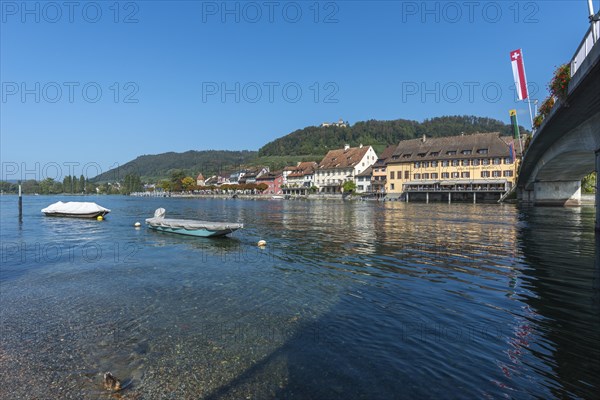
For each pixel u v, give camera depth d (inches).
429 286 409.4
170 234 944.9
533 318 305.4
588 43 620.7
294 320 313.6
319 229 1027.9
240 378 221.0
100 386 217.2
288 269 514.3
